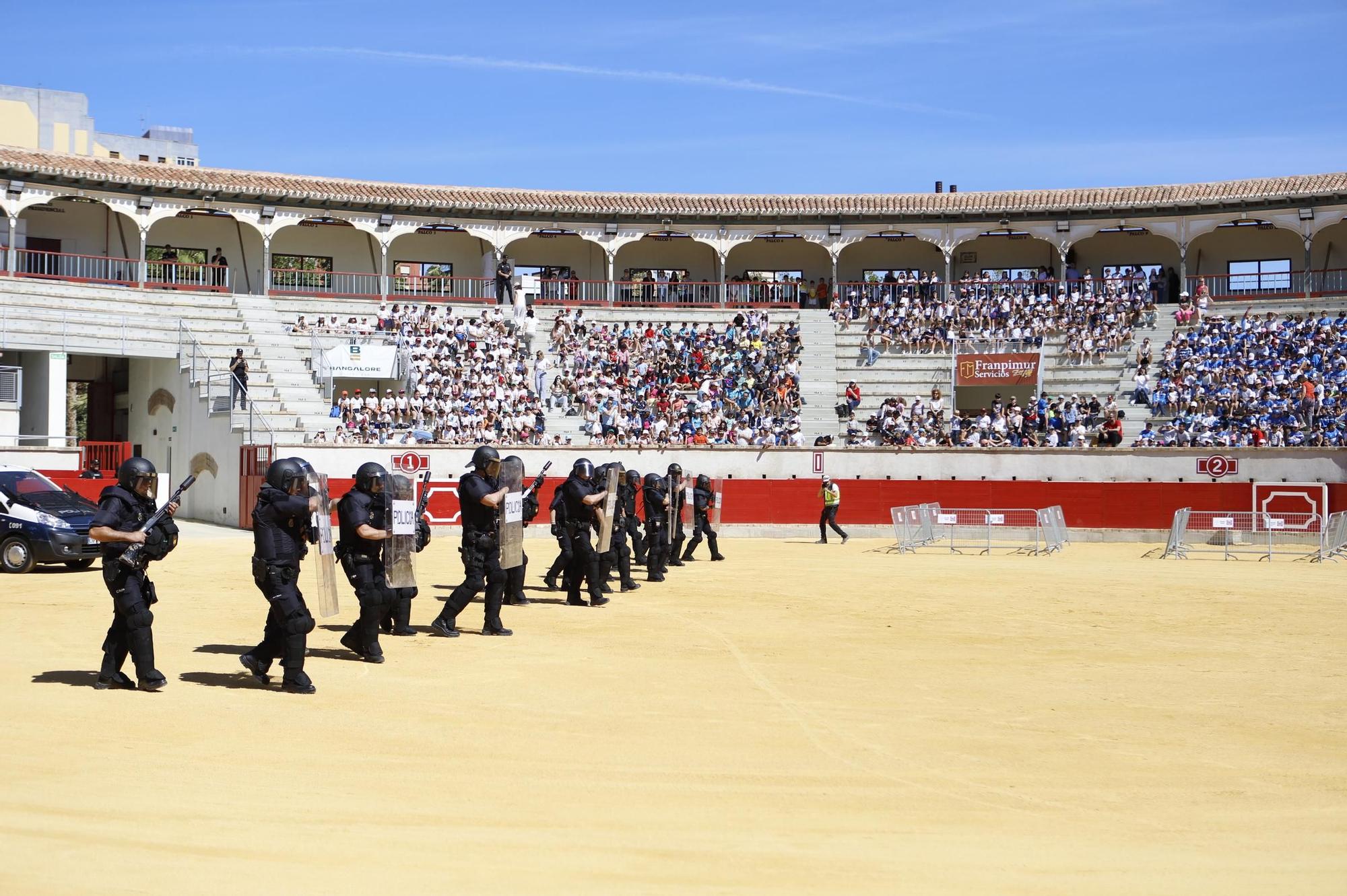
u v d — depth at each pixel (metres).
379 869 6.82
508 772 9.38
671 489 28.19
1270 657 16.12
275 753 9.78
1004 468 40.91
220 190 46.56
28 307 40.22
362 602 14.29
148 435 44.09
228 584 22.20
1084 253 53.41
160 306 43.97
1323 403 40.75
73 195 44.56
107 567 12.06
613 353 46.94
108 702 11.58
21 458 35.88
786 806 8.61
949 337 47.97
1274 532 37.72
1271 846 7.88
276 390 41.06
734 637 17.02
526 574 25.91
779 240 54.91
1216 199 49.12
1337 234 50.25
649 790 8.98
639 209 51.78
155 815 7.85
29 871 6.58
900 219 52.09
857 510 41.34
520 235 51.50
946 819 8.39
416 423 42.00
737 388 46.03
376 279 51.91
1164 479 39.81
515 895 6.41
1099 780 9.67
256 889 6.41
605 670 14.18
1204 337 45.53
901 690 13.34
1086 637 17.80
